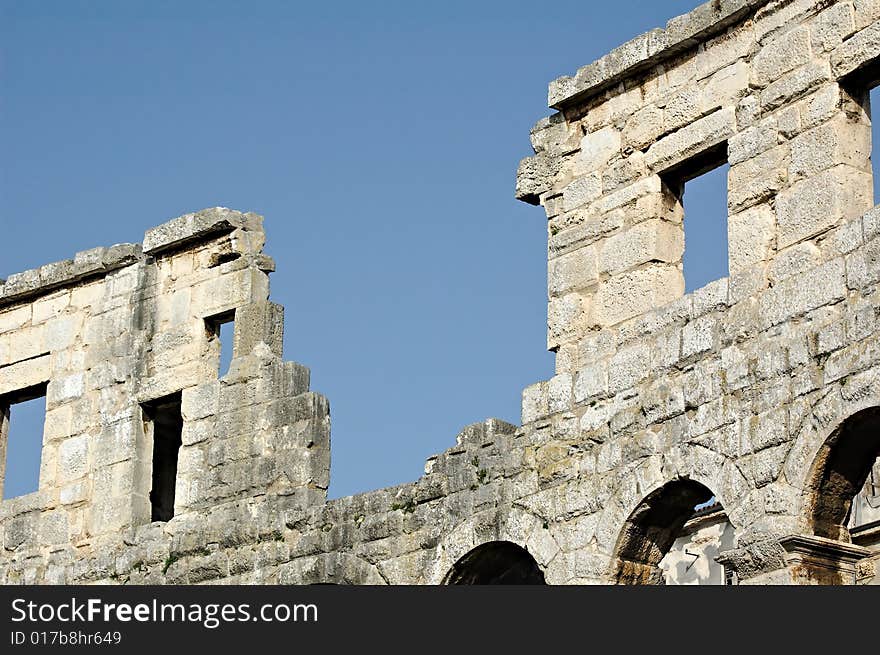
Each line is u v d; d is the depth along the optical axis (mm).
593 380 72938
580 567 70688
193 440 84750
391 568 76688
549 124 78062
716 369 68500
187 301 87500
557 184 77188
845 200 67125
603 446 71562
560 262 75938
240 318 85312
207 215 86562
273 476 81750
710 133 72000
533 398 74688
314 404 81938
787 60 70125
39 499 89312
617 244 74188
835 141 67812
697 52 73375
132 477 86688
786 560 64000
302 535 79875
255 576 80625
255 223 86875
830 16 69062
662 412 69938
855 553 64625
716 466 67375
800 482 64562
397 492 77625
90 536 87188
